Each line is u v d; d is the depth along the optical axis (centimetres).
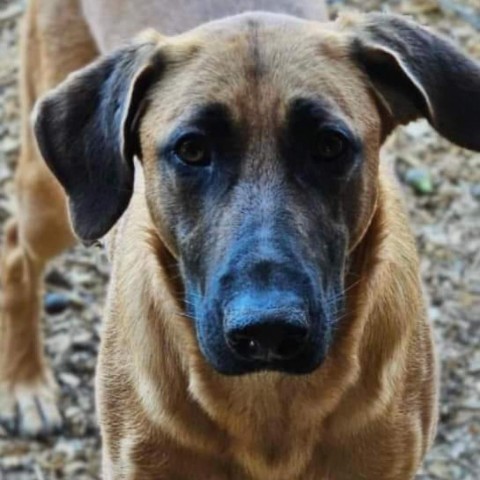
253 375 461
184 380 472
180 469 489
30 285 680
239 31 446
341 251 437
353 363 466
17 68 866
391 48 453
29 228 664
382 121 459
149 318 477
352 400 473
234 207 421
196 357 464
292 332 397
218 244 421
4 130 825
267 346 401
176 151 436
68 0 631
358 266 464
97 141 466
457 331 697
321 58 441
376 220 465
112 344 498
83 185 472
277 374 461
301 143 428
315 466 486
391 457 489
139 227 485
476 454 646
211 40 446
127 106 451
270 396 466
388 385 478
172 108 441
